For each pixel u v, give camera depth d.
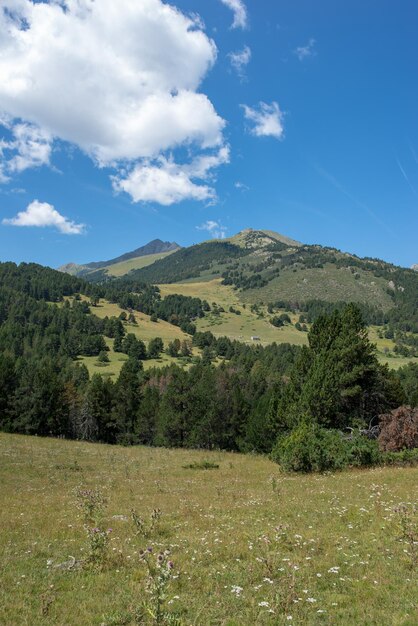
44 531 14.86
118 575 9.97
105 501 19.95
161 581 7.39
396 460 30.91
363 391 45.94
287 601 7.84
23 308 179.38
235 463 42.47
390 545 11.47
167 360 165.88
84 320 181.88
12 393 72.94
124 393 80.56
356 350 45.03
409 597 8.16
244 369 122.12
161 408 72.62
